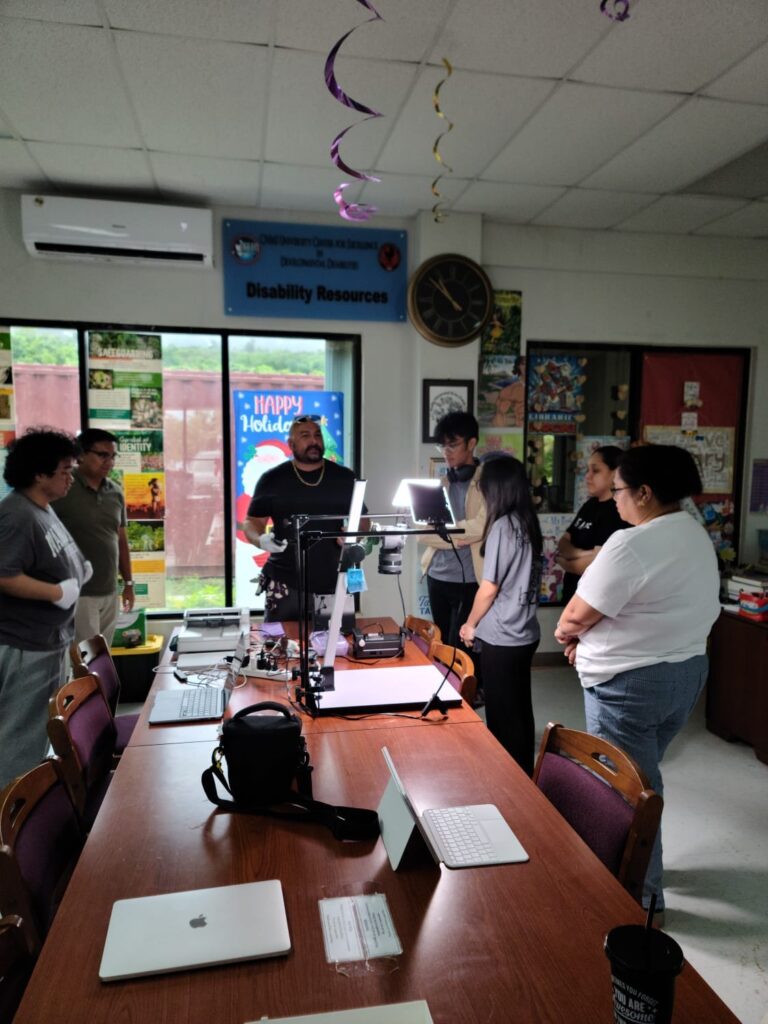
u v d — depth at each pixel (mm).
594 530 3105
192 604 4121
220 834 1343
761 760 3248
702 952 1984
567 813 1557
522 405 4336
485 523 2680
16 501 2434
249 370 4047
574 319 4348
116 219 3533
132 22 2150
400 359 4148
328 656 2062
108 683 2375
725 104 2688
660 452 1860
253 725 1428
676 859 2447
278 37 2229
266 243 3910
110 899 1141
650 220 4125
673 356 4574
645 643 1883
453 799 1478
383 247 4047
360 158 3207
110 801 1463
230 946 1021
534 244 4230
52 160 3230
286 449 4141
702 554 1879
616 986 823
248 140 3008
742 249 4484
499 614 2488
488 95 2611
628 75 2475
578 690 4094
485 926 1091
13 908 1134
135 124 2857
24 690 2455
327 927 1078
